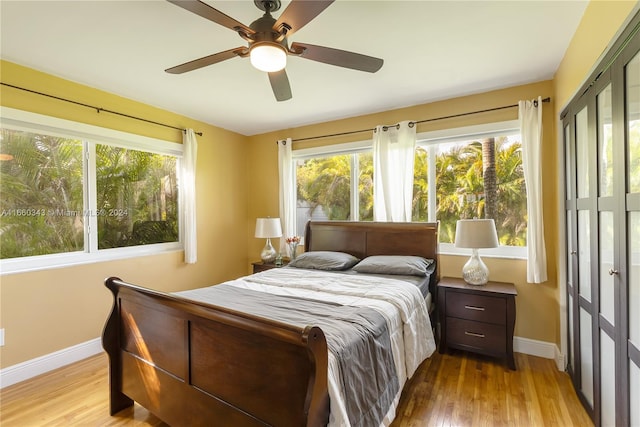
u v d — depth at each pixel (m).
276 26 1.45
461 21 1.86
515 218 2.92
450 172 3.22
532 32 1.98
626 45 1.30
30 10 1.73
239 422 1.33
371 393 1.39
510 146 2.95
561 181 2.42
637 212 1.25
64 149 2.70
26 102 2.41
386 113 3.50
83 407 2.02
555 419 1.88
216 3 1.68
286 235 4.09
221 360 1.39
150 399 1.75
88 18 1.81
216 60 1.71
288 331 1.12
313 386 1.07
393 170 3.40
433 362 2.62
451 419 1.89
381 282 2.36
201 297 2.02
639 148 1.23
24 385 2.29
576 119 2.07
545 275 2.65
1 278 2.30
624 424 1.37
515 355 2.76
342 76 2.63
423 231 3.06
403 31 1.96
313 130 4.00
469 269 2.77
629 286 1.32
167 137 3.46
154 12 1.76
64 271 2.63
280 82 2.00
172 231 3.62
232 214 4.32
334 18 1.82
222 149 4.18
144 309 1.77
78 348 2.69
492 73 2.57
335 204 3.94
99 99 2.86
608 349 1.58
